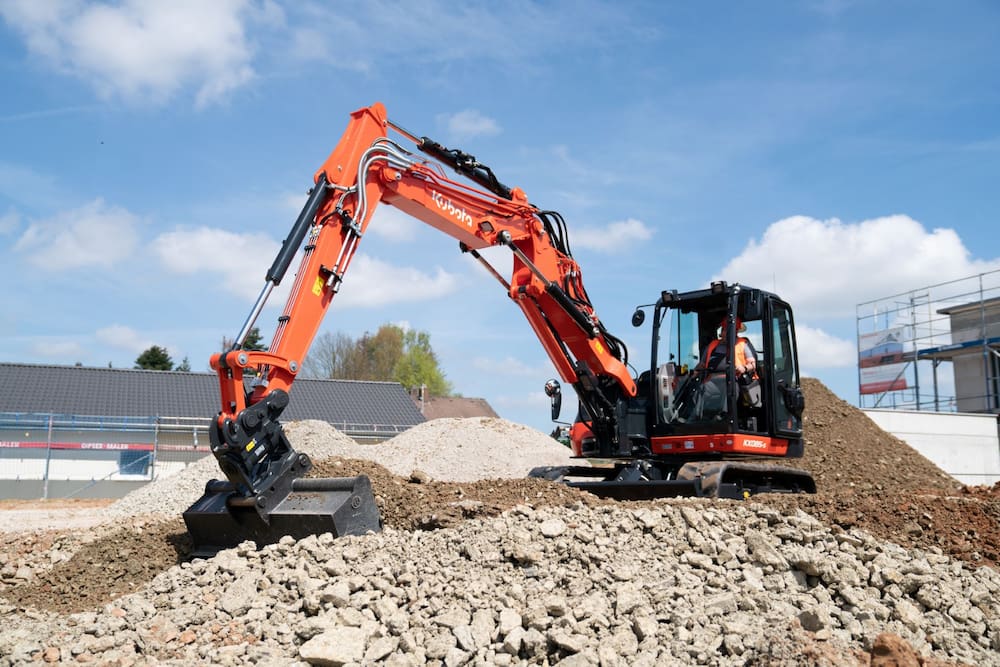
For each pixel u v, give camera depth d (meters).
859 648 5.46
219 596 6.50
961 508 8.30
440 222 9.57
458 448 18.48
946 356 26.05
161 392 34.00
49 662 5.41
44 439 28.20
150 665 5.35
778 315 11.20
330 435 18.94
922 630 5.87
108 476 28.58
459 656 5.43
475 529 7.23
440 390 60.84
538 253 10.45
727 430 10.20
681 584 6.24
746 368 10.49
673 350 11.08
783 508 7.86
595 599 5.89
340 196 8.40
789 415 10.97
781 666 5.02
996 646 5.82
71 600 7.36
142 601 6.43
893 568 6.60
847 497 8.48
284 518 7.46
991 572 6.85
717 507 7.77
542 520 7.46
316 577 6.64
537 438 19.70
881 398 27.52
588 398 11.04
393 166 8.90
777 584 6.35
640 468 10.72
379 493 9.08
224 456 7.40
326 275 8.26
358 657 5.49
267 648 5.61
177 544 8.40
